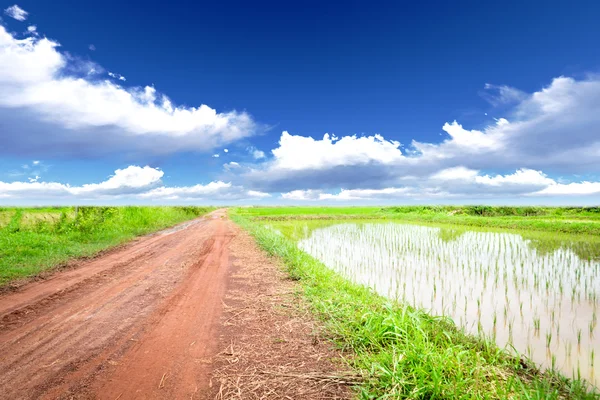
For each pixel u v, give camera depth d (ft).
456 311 22.74
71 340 16.31
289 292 25.38
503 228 85.76
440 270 35.40
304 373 13.20
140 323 18.71
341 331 17.06
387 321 16.43
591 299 25.20
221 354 14.85
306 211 170.71
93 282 28.19
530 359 15.52
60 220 54.90
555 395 11.50
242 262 37.60
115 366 13.67
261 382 12.51
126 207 77.92
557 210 121.90
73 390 11.88
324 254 45.60
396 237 65.05
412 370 12.15
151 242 54.34
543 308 23.29
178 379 12.69
